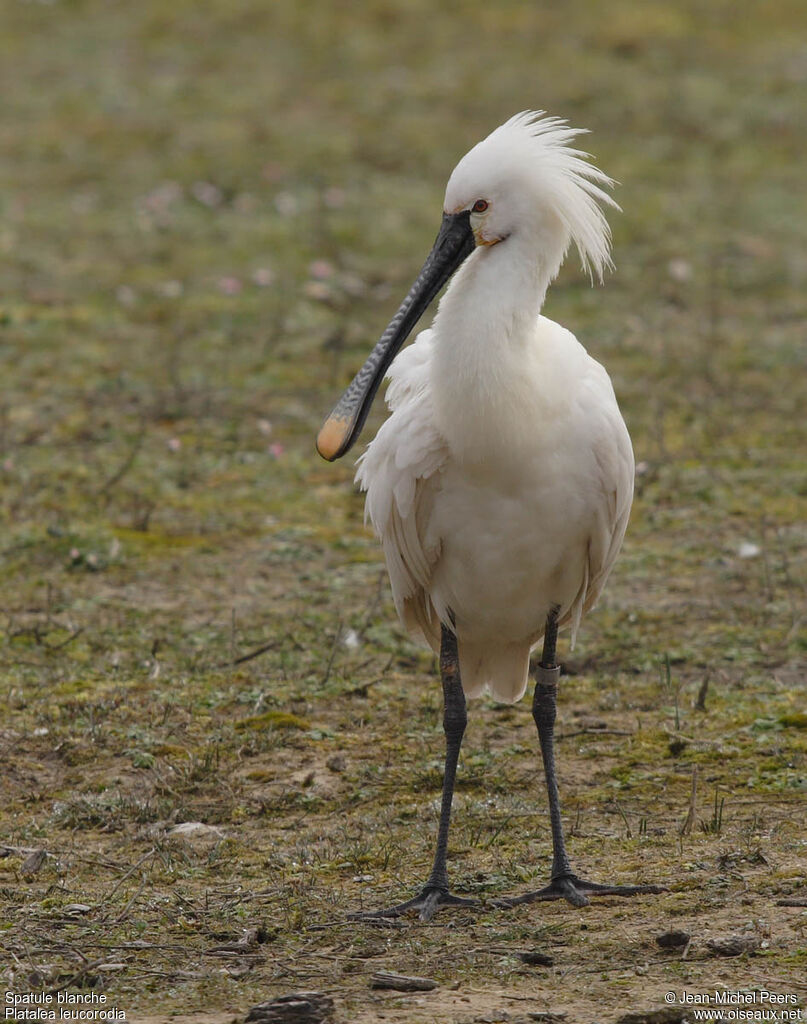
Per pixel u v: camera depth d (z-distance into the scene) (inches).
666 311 893.2
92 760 403.2
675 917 305.7
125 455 671.8
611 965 283.0
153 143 1208.8
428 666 475.5
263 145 1206.9
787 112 1283.2
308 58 1411.2
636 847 346.6
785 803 367.6
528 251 346.6
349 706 441.4
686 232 1041.5
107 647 481.1
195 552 571.8
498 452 339.3
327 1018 259.9
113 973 284.7
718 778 386.0
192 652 478.3
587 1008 263.1
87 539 570.9
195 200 1096.8
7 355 800.3
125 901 322.0
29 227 1029.8
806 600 516.4
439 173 1155.9
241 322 866.8
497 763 403.2
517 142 352.2
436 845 351.3
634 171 1159.0
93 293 911.7
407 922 311.4
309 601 525.3
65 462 660.1
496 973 281.7
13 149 1186.6
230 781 392.8
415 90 1326.3
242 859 347.6
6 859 346.0
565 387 347.3
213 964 289.1
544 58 1400.1
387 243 1013.8
